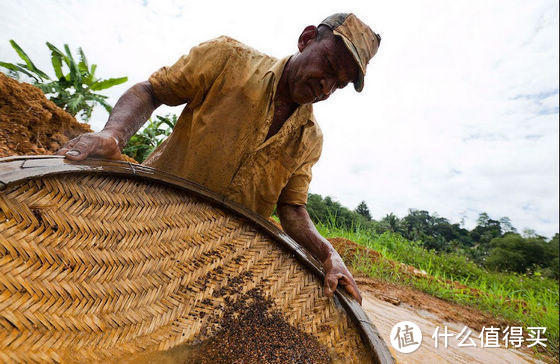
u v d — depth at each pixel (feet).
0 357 2.22
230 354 3.43
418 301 12.80
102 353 2.85
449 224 262.88
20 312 2.51
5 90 20.22
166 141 6.61
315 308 4.25
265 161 5.89
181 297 3.81
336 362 3.57
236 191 6.03
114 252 3.51
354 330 3.94
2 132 20.31
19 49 46.29
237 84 5.43
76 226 3.27
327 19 4.93
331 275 4.50
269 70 5.47
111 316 3.13
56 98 47.62
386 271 16.40
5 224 2.71
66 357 2.61
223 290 4.12
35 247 2.84
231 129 5.57
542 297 20.24
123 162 4.03
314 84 4.95
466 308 13.93
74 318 2.85
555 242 192.03
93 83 49.88
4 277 2.54
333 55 4.72
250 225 5.21
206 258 4.37
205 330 3.61
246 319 3.86
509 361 8.66
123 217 3.81
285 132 5.76
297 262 4.94
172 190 4.64
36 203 3.01
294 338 3.75
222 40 5.58
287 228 6.33
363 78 5.01
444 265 26.89
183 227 4.41
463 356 8.07
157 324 3.43
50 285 2.81
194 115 5.75
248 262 4.63
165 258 3.98
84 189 3.56
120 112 4.95
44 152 22.27
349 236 21.40
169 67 5.71
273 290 4.39
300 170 6.48
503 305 15.01
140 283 3.57
